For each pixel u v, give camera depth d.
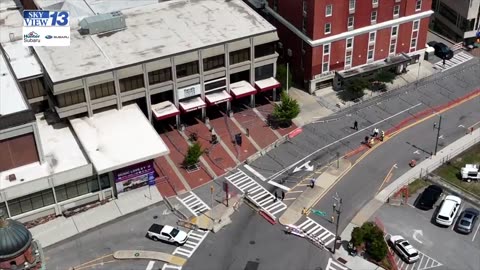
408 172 96.88
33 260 79.25
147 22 110.62
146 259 83.62
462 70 122.62
